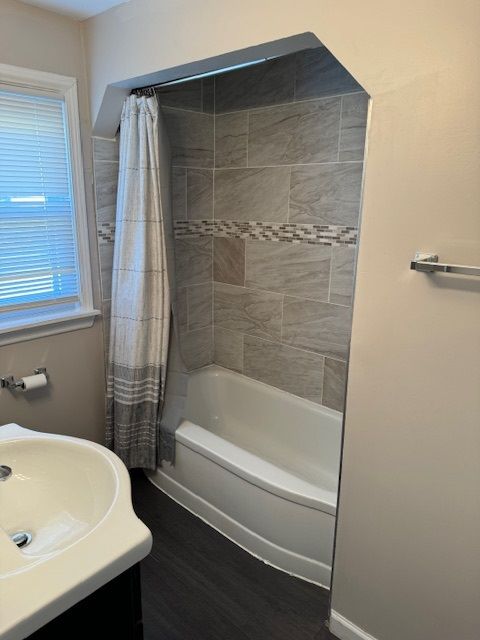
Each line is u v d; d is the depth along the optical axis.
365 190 1.25
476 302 1.13
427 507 1.34
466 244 1.11
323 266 2.32
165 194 2.08
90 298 2.27
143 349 2.17
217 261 2.85
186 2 1.54
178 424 2.27
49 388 2.22
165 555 1.99
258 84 2.35
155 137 1.96
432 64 1.07
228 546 2.05
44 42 1.89
